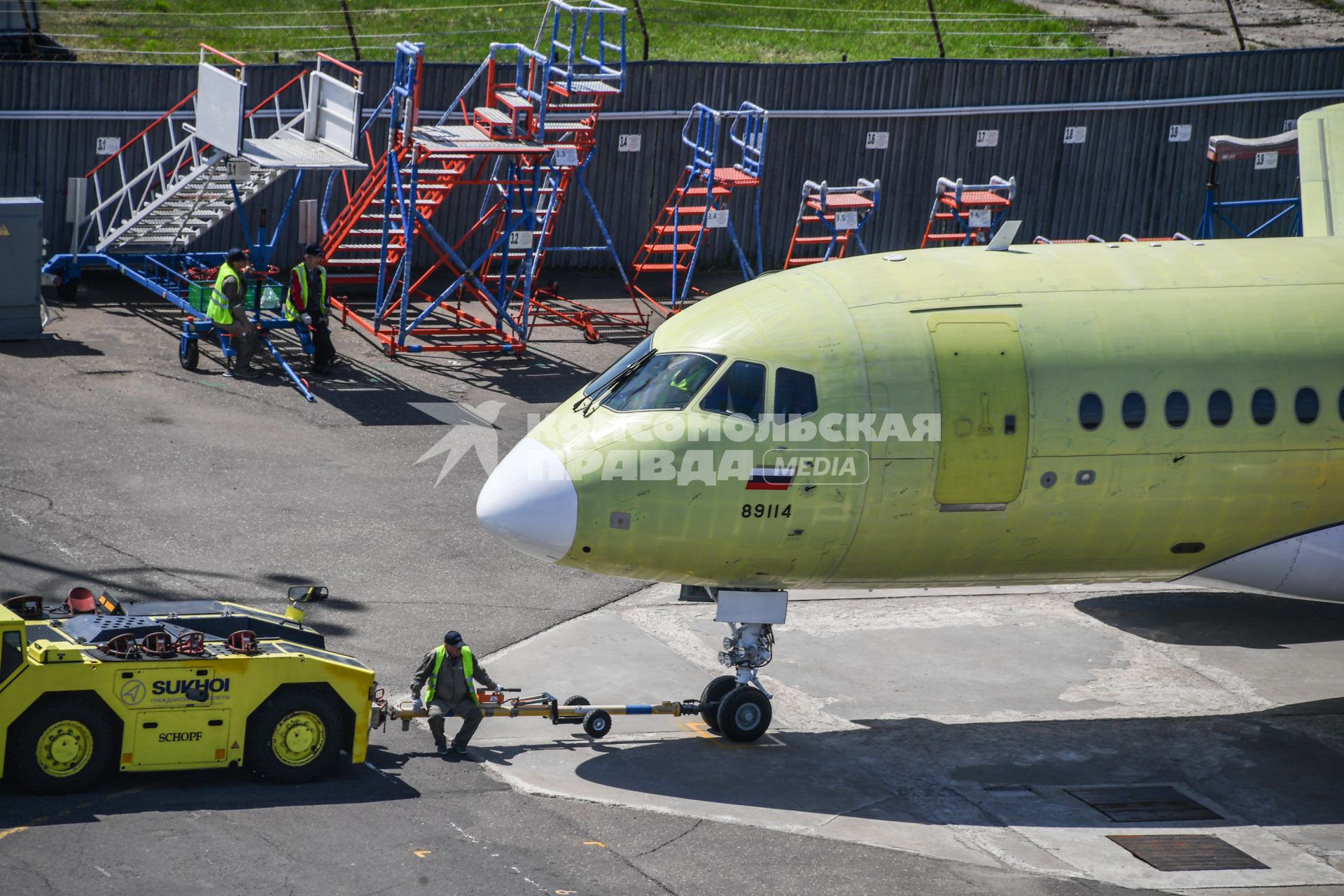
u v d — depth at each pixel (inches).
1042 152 5123.0
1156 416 2197.3
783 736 2357.3
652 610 2827.3
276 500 3068.4
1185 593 3088.1
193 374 3740.2
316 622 2581.2
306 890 1728.6
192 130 4106.8
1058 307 2230.6
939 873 1942.7
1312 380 2252.7
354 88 4441.4
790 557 2181.3
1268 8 7022.6
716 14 6072.8
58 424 3319.4
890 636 2792.8
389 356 4020.7
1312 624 2935.5
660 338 2230.6
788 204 4963.1
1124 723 2476.6
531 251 4126.5
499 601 2768.2
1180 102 5196.9
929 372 2148.1
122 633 1978.3
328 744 2023.9
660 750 2271.2
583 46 4325.8
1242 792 2261.3
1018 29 6333.7
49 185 4205.2
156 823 1857.8
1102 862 2016.5
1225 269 2347.4
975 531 2206.0
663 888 1831.9
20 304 3779.5
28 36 4753.9
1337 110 3238.2
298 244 4594.0
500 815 1994.3
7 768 1876.2
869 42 6043.3
